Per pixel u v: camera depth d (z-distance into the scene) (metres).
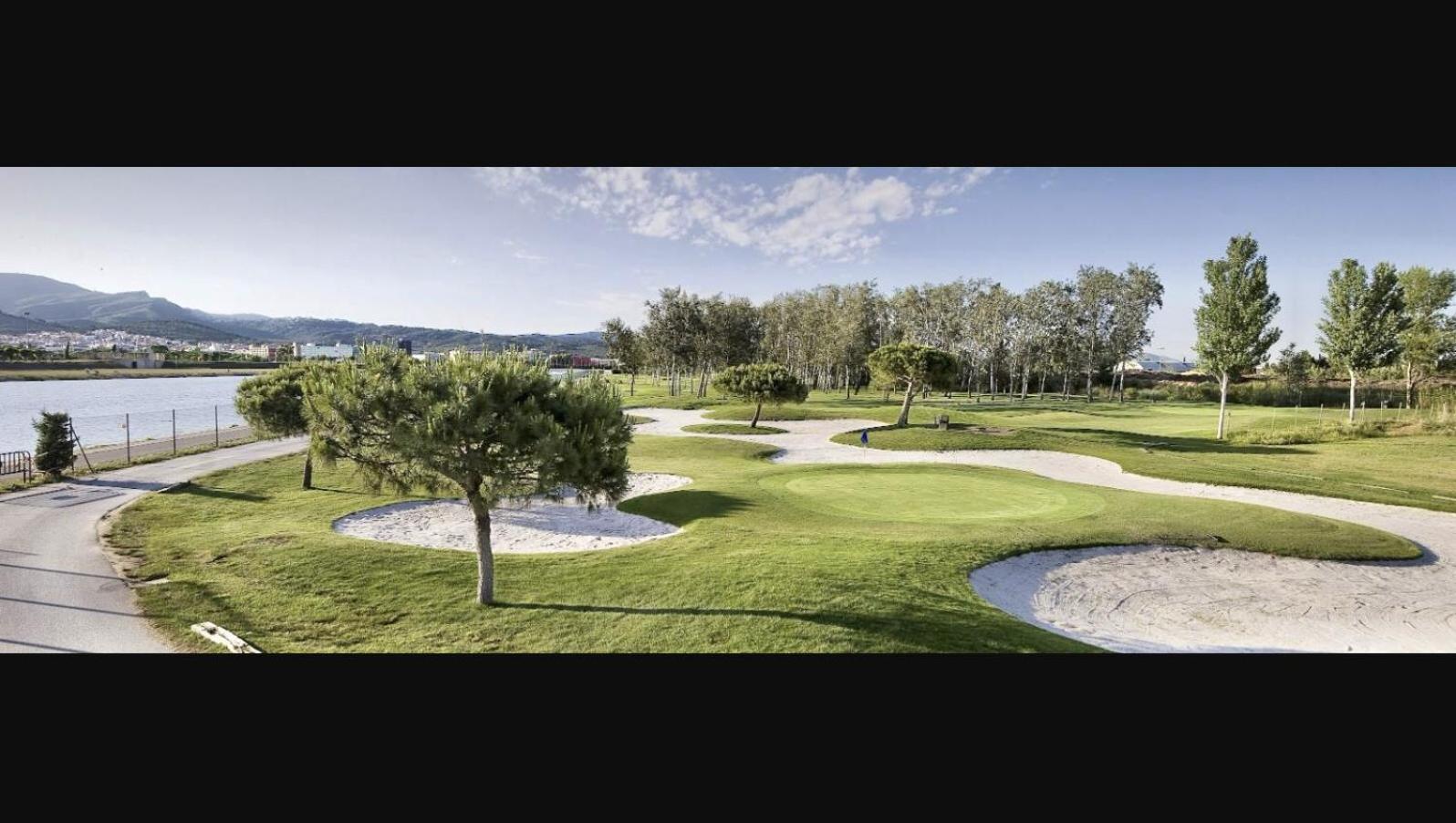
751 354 89.06
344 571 13.58
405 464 11.70
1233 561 15.95
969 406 76.62
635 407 66.88
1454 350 52.03
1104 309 96.19
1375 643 12.06
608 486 12.39
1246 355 41.66
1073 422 55.56
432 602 11.92
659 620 10.84
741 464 30.44
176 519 19.31
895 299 110.00
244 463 29.47
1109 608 13.26
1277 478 27.06
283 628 10.82
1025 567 14.90
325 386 11.86
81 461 29.83
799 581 12.47
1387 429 39.28
